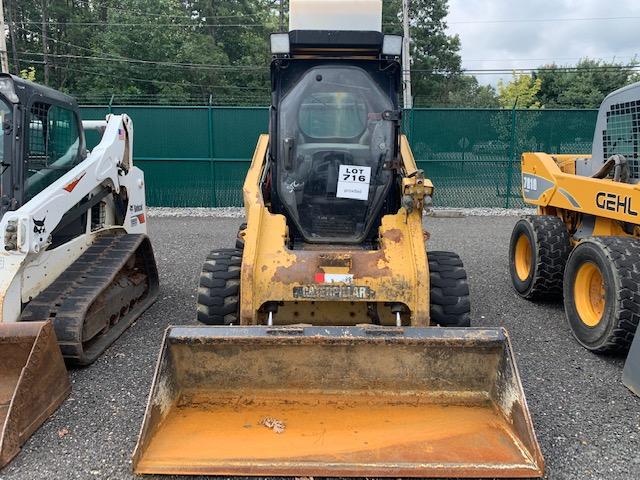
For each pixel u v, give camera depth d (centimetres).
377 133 469
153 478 302
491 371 351
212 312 420
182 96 3203
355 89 467
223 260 440
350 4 459
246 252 400
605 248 456
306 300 394
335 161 470
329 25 461
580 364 456
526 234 639
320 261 399
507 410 328
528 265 654
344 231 474
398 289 393
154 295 627
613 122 556
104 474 310
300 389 359
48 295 445
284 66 470
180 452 302
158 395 322
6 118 437
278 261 400
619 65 3369
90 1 3850
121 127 600
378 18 464
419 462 295
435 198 1334
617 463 321
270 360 355
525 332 534
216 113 1283
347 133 469
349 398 356
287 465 292
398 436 320
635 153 516
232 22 3809
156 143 1296
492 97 4781
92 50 3384
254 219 423
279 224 429
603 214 510
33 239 420
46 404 365
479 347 346
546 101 3828
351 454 303
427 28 4259
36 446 336
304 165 470
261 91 3522
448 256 454
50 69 3594
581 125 1286
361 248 463
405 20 2270
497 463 294
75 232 520
